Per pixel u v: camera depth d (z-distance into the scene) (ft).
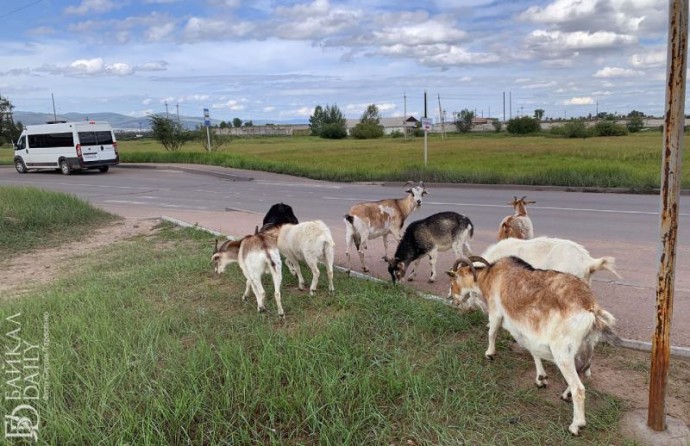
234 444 13.24
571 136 236.02
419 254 26.58
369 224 30.32
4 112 233.96
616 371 16.89
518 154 125.39
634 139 192.65
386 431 13.53
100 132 101.30
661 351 13.17
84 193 72.79
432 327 19.75
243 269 23.25
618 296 23.62
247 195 66.33
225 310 23.02
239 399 14.73
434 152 144.66
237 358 16.80
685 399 15.15
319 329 19.40
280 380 15.97
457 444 13.11
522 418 14.43
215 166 106.83
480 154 130.00
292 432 13.76
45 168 104.58
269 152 162.30
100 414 13.78
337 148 183.52
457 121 331.98
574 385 13.46
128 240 41.24
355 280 26.66
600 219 42.68
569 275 14.66
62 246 40.70
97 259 35.29
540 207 49.93
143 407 14.46
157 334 19.16
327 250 24.61
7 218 45.98
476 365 17.03
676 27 12.02
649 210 46.57
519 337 15.51
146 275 27.89
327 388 14.79
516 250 20.54
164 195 68.90
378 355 17.51
